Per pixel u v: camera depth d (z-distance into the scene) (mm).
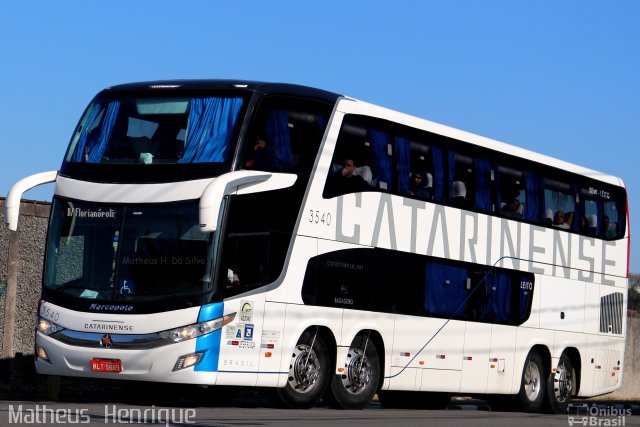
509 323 22219
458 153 21000
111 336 16172
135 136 16984
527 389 23125
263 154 16766
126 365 16047
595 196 25188
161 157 16656
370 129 18875
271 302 16859
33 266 22484
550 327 23453
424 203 20016
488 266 21609
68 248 16906
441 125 20641
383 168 19109
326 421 14633
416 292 19750
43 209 22734
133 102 17219
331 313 17938
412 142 19859
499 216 21984
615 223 25875
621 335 25859
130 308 16172
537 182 23219
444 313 20453
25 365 22156
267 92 16938
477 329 21328
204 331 15883
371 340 19000
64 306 16625
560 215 23938
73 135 17578
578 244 24453
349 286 18297
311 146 17625
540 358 23406
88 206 16859
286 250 17125
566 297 23953
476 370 21344
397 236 19328
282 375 17078
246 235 16453
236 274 16328
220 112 16641
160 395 19594
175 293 16031
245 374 16453
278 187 16984
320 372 18047
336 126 18094
